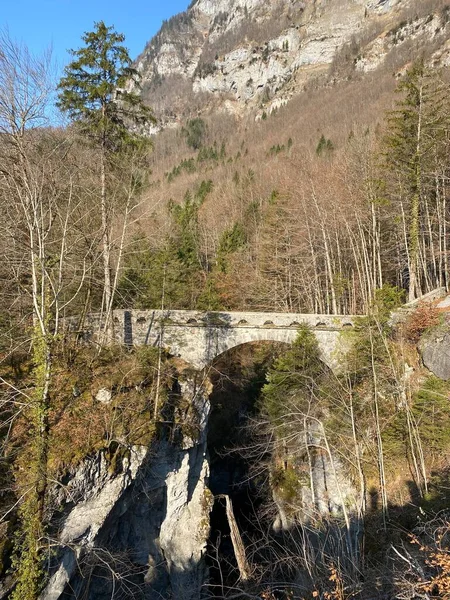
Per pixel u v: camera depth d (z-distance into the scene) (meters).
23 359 13.38
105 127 14.44
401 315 18.02
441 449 14.13
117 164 15.08
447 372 15.19
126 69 14.84
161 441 13.59
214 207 49.28
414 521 12.16
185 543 14.32
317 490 15.94
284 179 35.56
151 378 14.82
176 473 14.20
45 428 9.04
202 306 26.42
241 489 20.56
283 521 16.50
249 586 12.86
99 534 11.28
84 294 17.12
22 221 10.52
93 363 14.22
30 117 9.32
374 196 23.17
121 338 17.53
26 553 8.52
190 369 17.22
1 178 10.21
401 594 7.05
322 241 28.44
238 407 23.80
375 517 13.57
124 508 12.39
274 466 18.55
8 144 9.58
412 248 21.86
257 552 15.88
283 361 16.88
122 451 12.09
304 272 28.12
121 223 18.45
